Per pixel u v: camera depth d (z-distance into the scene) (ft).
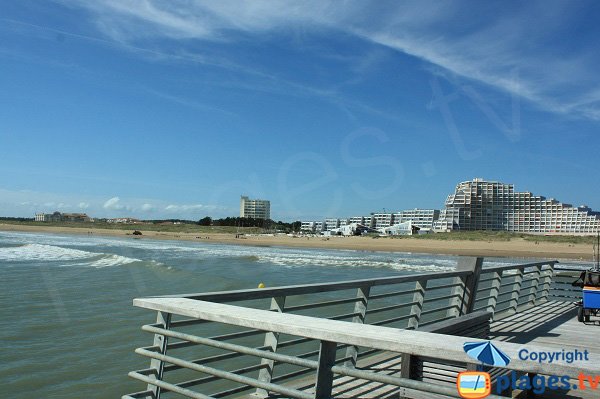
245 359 33.78
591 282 27.86
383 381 8.55
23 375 31.35
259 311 11.09
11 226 582.35
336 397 14.23
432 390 8.14
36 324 45.37
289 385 15.78
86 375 31.32
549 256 203.41
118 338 40.45
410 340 8.36
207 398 11.39
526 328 26.27
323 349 9.29
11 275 86.22
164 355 12.21
